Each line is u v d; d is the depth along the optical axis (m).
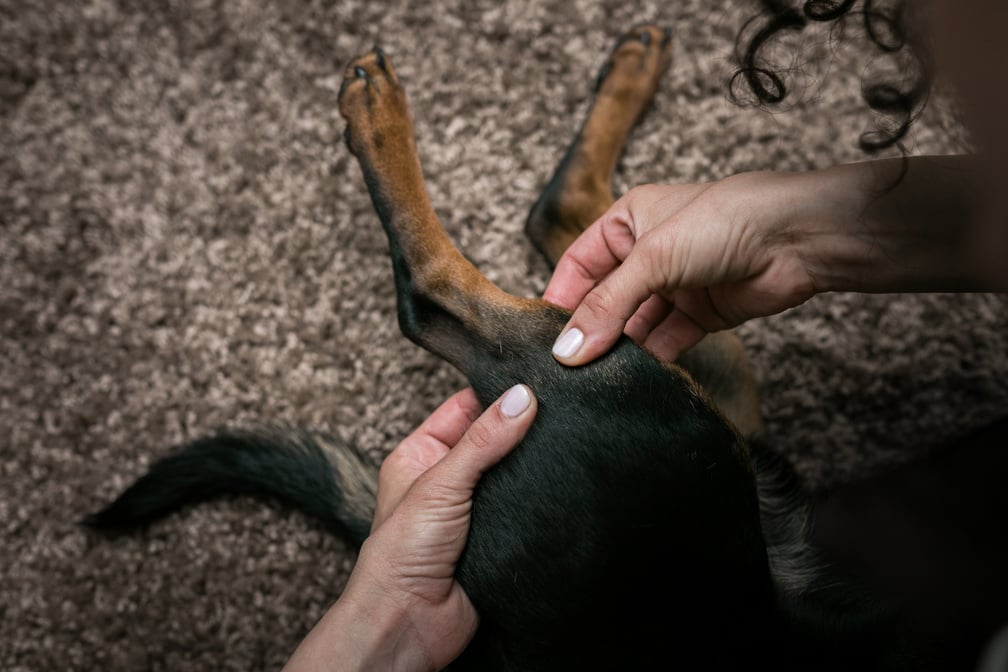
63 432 0.63
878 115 0.61
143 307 0.65
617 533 0.45
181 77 0.67
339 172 0.66
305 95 0.66
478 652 0.49
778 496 0.55
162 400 0.64
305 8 0.67
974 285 0.49
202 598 0.62
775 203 0.49
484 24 0.67
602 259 0.54
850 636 0.50
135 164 0.66
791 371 0.64
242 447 0.59
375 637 0.47
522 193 0.65
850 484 0.63
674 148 0.66
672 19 0.67
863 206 0.48
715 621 0.46
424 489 0.47
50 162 0.66
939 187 0.47
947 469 0.62
